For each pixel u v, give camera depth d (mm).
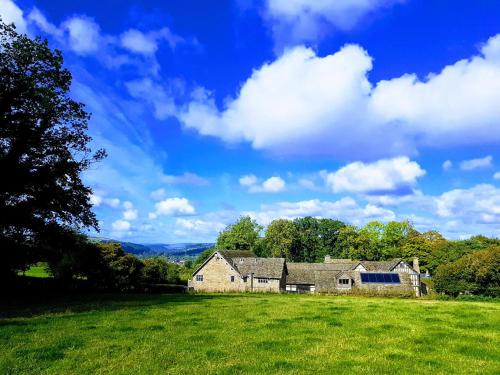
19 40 30672
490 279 68562
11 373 11367
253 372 11438
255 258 88688
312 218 141875
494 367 11984
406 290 74438
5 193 31422
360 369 11750
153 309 25406
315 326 18812
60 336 16031
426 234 120250
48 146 33250
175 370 11602
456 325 19312
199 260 126625
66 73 33312
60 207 33969
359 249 124250
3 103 29844
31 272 82188
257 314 23016
